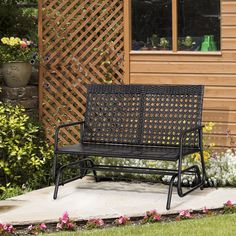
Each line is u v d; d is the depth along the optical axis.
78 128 10.02
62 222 7.09
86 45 10.05
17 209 7.70
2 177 9.48
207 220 7.19
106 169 8.37
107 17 9.88
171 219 7.42
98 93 9.04
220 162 8.90
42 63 10.04
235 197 8.07
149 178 9.04
